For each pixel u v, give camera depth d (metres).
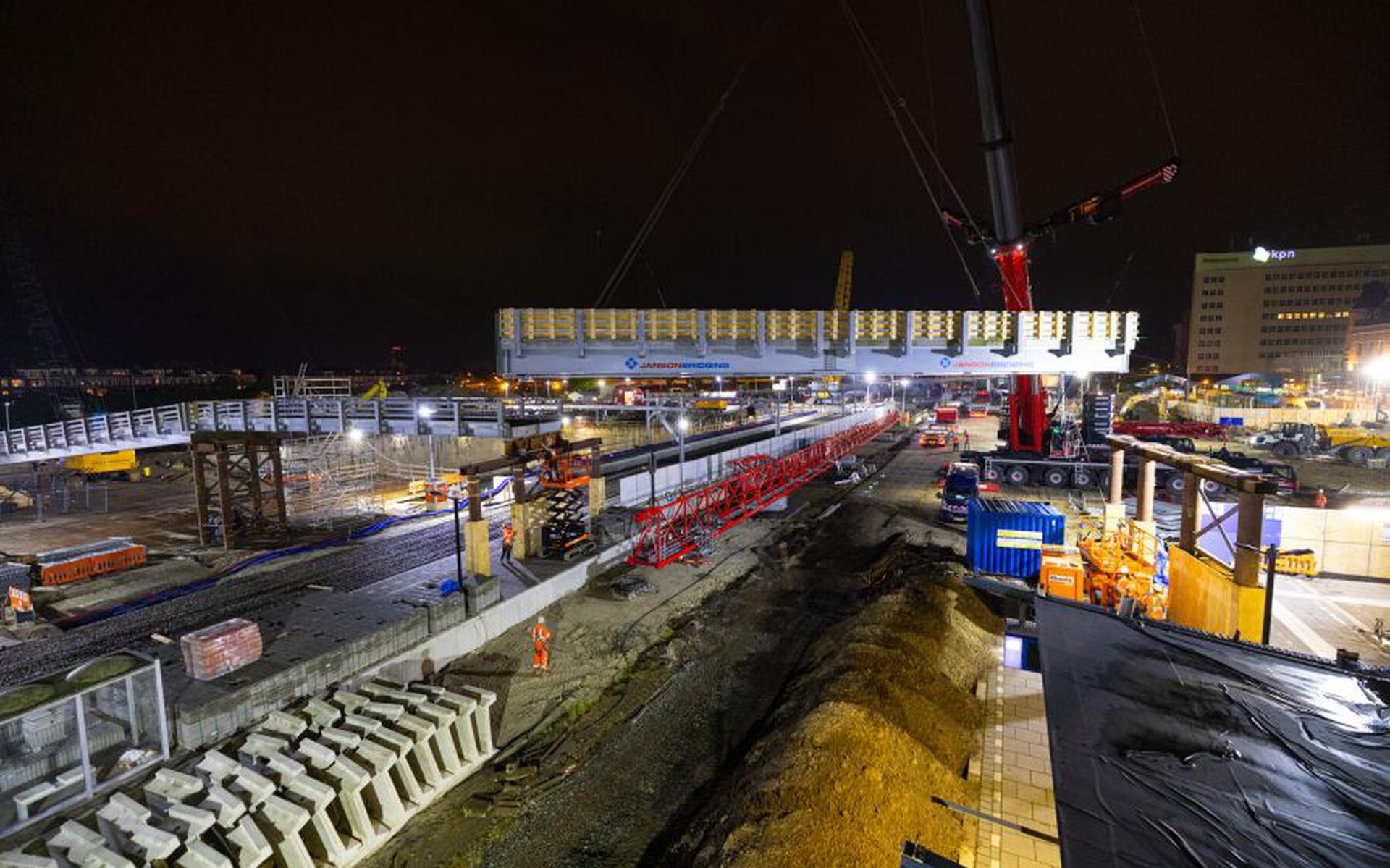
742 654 16.83
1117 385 113.62
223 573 23.66
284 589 21.03
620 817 10.92
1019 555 21.41
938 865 5.08
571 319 26.25
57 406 82.44
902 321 26.92
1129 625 8.19
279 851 9.41
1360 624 17.16
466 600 17.48
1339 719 6.10
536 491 23.03
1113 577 17.30
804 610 19.73
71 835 8.70
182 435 31.69
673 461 39.97
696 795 11.46
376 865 9.97
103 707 11.60
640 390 73.75
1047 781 11.17
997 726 13.02
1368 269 134.62
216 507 30.08
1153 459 17.41
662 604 20.05
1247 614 12.80
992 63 30.88
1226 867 4.27
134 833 8.73
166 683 12.91
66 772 9.94
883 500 35.31
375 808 10.98
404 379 159.75
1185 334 168.62
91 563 23.22
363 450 46.19
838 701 12.07
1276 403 70.69
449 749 11.89
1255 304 142.25
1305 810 4.85
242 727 12.24
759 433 52.72
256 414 30.55
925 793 10.29
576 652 16.92
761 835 9.18
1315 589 19.67
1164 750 5.62
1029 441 39.22
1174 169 28.66
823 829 9.05
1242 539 13.09
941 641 15.91
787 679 15.52
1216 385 89.12
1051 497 35.41
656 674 15.77
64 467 49.06
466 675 15.75
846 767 10.16
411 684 13.30
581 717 14.02
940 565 22.17
